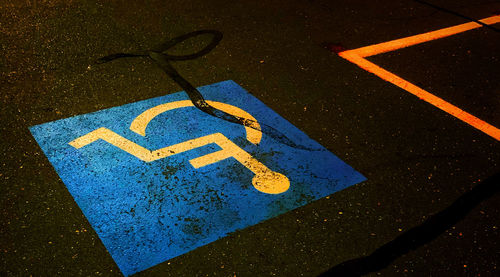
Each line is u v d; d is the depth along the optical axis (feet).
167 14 20.61
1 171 11.32
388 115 14.89
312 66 17.43
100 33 18.54
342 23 21.20
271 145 13.09
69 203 10.62
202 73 16.38
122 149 12.43
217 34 19.19
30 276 8.98
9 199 10.57
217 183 11.58
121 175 11.55
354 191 11.66
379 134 13.93
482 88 16.93
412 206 11.34
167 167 11.94
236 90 15.56
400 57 18.60
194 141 12.98
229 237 10.12
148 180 11.48
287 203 11.15
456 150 13.53
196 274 9.26
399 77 17.19
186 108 14.39
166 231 10.15
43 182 11.13
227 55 17.69
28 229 9.91
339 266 9.68
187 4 21.72
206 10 21.26
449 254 10.15
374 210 11.13
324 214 10.90
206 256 9.64
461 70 18.02
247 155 12.62
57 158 11.92
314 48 18.76
